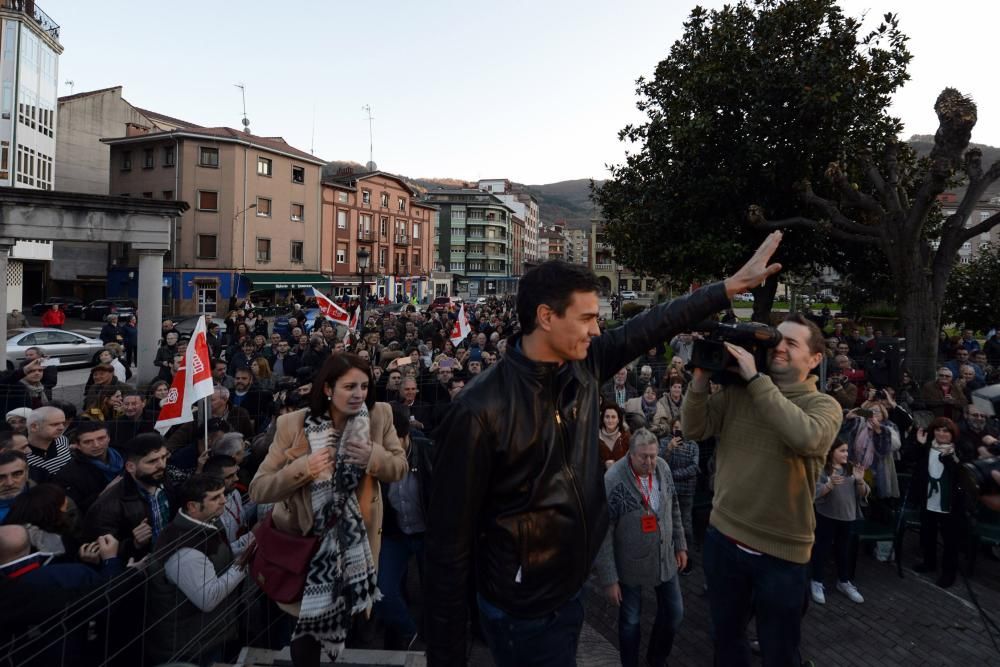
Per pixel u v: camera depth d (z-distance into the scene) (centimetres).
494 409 157
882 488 599
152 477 374
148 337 1344
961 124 1029
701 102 1411
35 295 4212
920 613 509
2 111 3003
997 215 1104
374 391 261
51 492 336
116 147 4081
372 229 5522
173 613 315
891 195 1166
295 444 236
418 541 428
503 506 161
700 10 1478
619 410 559
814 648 458
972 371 981
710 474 639
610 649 452
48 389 918
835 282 2003
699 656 453
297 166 4500
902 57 1291
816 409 251
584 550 167
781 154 1369
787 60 1329
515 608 161
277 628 377
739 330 257
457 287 8650
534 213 12750
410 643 425
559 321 161
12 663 247
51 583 284
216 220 3953
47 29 3322
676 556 420
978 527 568
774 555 255
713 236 1400
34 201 1227
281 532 239
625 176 1625
